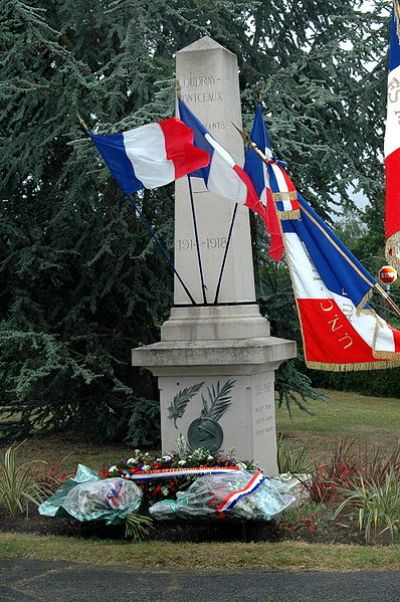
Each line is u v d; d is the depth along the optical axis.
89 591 7.32
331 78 16.67
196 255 10.55
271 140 14.27
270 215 9.67
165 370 10.22
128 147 9.85
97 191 15.82
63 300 16.67
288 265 9.70
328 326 9.67
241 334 10.24
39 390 16.64
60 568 8.02
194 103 10.70
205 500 8.79
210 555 8.24
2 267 15.99
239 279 10.53
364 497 9.26
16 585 7.53
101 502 8.95
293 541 8.79
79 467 9.77
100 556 8.34
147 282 16.56
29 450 16.50
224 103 10.63
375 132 16.80
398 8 9.01
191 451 9.88
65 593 7.28
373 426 19.95
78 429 17.98
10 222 16.02
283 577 7.60
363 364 9.65
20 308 15.91
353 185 15.71
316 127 16.12
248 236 10.88
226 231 10.47
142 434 16.06
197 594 7.18
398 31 8.98
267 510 8.72
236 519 8.81
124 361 16.75
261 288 16.80
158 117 13.86
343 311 9.65
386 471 10.12
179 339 10.37
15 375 16.03
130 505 8.98
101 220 15.70
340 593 7.12
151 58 14.86
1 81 15.26
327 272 9.68
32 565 8.13
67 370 15.49
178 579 7.60
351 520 9.18
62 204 16.11
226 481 8.88
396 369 26.28
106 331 16.59
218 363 9.94
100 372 15.71
